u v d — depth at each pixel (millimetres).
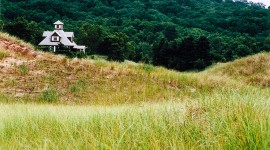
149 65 26375
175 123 4125
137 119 4832
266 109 3943
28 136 5680
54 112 9172
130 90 20250
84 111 9500
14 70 21469
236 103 4512
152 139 3379
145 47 135875
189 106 4977
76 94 19547
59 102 18391
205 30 195125
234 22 198125
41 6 195375
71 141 4219
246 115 3453
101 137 4020
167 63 70000
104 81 21625
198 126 3791
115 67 23797
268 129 2850
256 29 188875
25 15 175500
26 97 18500
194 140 3234
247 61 31203
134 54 111625
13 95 18547
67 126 5422
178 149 3076
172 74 23672
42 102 18125
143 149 3227
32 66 22453
